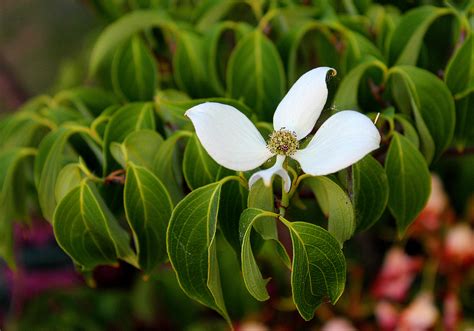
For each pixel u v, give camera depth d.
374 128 0.42
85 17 1.25
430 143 0.50
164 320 0.78
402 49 0.53
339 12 0.61
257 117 0.53
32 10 1.30
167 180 0.49
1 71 0.83
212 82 0.55
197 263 0.44
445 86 0.49
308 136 0.46
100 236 0.48
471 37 0.50
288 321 0.73
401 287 0.69
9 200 0.53
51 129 0.55
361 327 0.71
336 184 0.44
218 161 0.43
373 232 0.72
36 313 0.81
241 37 0.56
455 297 0.69
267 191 0.44
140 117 0.50
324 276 0.43
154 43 0.62
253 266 0.43
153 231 0.47
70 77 0.81
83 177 0.49
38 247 0.83
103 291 0.81
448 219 0.69
